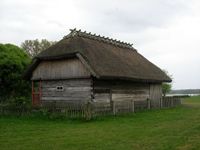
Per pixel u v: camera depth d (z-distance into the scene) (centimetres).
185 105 4119
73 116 2453
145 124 2170
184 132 1762
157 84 3841
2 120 2417
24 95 3812
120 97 3094
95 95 2795
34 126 2125
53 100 3052
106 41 3512
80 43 2977
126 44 3950
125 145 1462
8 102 3475
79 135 1756
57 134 1803
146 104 3362
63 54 2847
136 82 3384
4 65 3559
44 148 1438
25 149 1424
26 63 3700
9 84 3650
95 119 2427
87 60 2706
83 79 2836
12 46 3862
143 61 3838
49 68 3084
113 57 3150
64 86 2981
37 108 2642
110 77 2727
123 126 2083
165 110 3281
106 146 1451
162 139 1575
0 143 1563
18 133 1850
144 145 1448
